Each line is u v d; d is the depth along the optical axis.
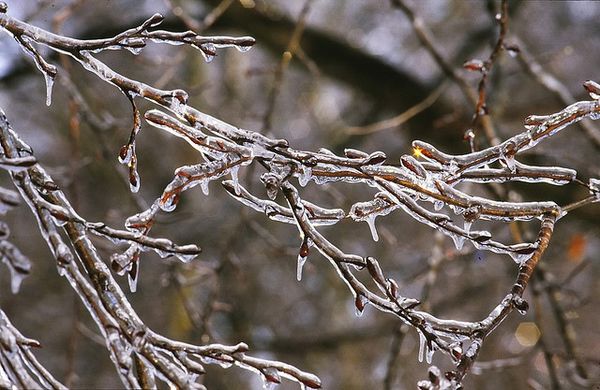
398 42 10.50
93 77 8.93
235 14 8.34
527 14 9.42
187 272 8.52
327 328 11.37
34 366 2.38
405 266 9.77
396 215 10.31
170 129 2.50
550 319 9.20
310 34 8.44
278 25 8.41
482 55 8.98
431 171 2.63
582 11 9.38
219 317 8.95
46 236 2.40
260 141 2.51
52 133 11.30
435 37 10.39
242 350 2.45
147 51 9.20
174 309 8.79
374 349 11.57
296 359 11.59
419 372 9.91
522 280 2.46
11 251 2.34
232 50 10.26
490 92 6.33
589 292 9.94
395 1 5.94
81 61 2.58
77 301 5.29
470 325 2.44
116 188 10.00
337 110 10.86
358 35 10.65
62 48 2.58
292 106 11.55
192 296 8.59
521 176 2.64
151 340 2.40
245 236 9.05
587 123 5.81
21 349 2.38
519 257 2.57
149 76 9.45
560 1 9.35
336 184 9.66
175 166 10.29
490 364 5.30
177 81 6.29
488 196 6.22
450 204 2.58
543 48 9.61
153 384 2.29
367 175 2.54
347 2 10.79
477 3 10.35
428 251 8.23
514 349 9.38
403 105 8.27
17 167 2.23
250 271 10.15
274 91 5.78
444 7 10.61
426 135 8.01
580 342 9.70
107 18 9.05
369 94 8.58
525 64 5.88
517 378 8.61
